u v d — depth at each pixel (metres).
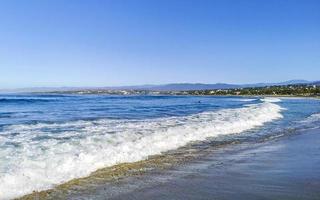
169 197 8.74
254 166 12.30
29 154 12.51
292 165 12.42
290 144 17.47
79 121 25.08
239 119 27.06
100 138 16.06
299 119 31.75
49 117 29.19
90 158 12.45
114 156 13.09
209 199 8.59
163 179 10.48
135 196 8.84
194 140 18.20
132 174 11.05
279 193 9.02
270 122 28.69
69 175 10.54
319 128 24.73
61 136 16.95
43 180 9.88
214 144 17.25
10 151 12.98
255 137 19.89
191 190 9.34
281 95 156.00
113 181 10.19
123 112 36.69
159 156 14.01
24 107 45.91
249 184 9.90
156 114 33.44
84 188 9.45
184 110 41.06
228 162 13.02
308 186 9.64
